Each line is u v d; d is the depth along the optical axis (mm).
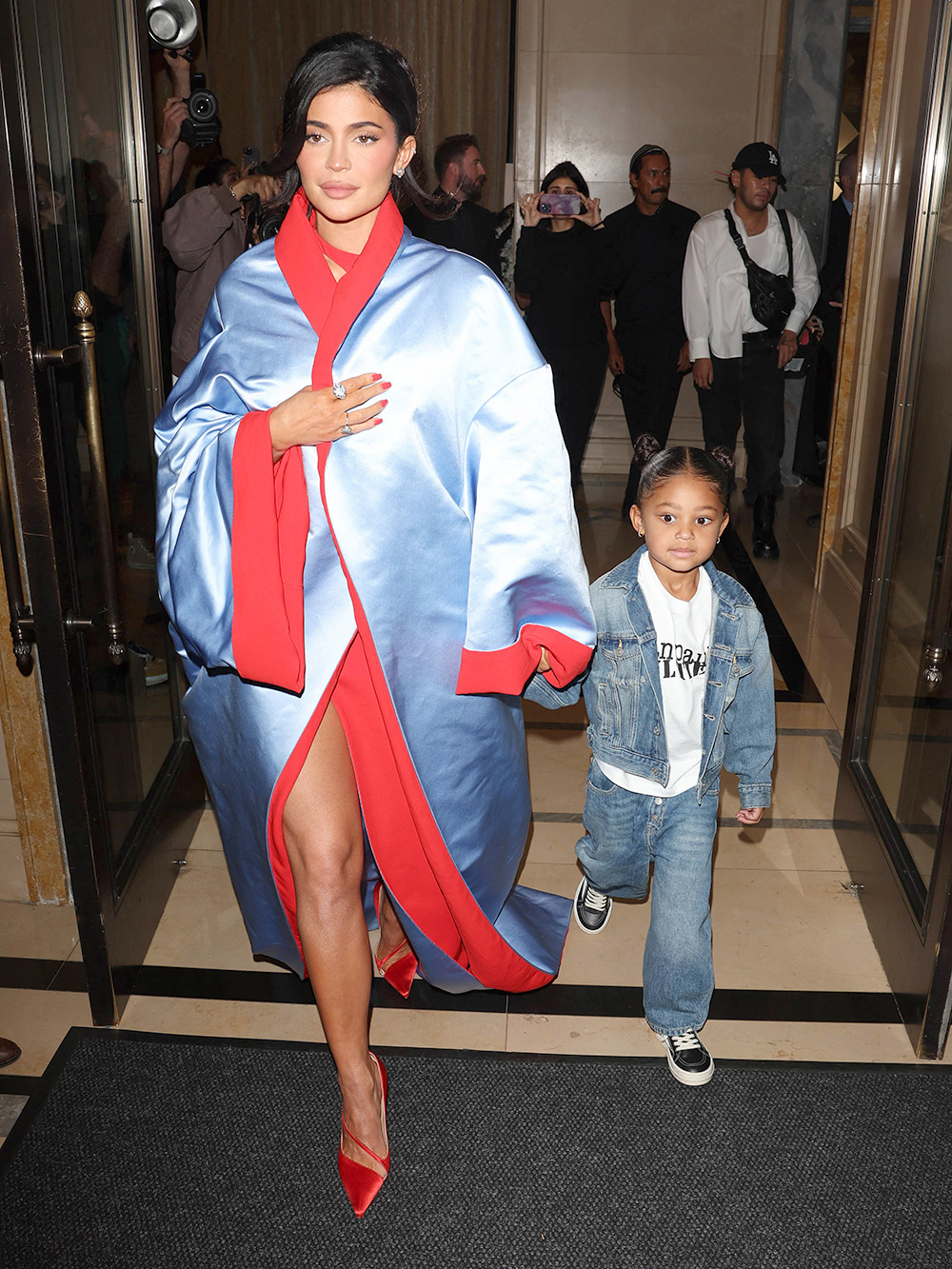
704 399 5398
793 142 6156
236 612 1870
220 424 1928
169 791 2881
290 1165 2043
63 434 2135
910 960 2395
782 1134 2111
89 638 2303
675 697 2184
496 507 1960
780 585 5074
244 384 1903
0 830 2777
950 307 2408
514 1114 2152
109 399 2506
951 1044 2354
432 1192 1984
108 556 2139
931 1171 2035
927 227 2539
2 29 1773
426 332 1870
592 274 5398
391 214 1894
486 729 2131
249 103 6078
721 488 2049
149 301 2807
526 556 1981
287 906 2205
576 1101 2184
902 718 2650
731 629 2189
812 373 6398
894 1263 1860
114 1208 1958
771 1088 2221
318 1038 2363
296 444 1809
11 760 2682
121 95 2625
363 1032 1985
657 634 2168
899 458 2697
